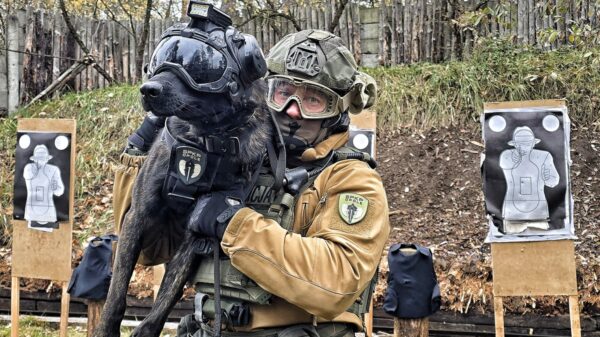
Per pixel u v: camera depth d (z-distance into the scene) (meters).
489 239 4.43
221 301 1.94
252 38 1.89
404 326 3.89
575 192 6.89
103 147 8.44
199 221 1.87
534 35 9.03
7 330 5.89
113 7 12.81
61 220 5.16
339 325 2.02
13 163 8.37
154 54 1.84
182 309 6.04
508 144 4.42
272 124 2.01
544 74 8.10
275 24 9.77
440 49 9.23
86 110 8.92
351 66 2.10
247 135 1.91
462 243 6.40
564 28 8.82
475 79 8.23
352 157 2.08
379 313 5.77
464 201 6.98
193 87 1.76
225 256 1.93
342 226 1.91
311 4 10.66
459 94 8.16
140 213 1.99
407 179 7.39
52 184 5.17
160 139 2.02
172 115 1.78
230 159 1.89
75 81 9.74
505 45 8.63
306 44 2.06
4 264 6.63
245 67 1.84
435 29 9.25
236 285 1.90
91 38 9.88
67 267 5.15
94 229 7.26
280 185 1.94
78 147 8.51
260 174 1.99
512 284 4.38
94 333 1.95
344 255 1.85
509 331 5.52
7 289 6.48
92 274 4.46
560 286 4.32
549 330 5.45
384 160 7.68
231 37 1.84
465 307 5.62
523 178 4.39
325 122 2.06
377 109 8.19
